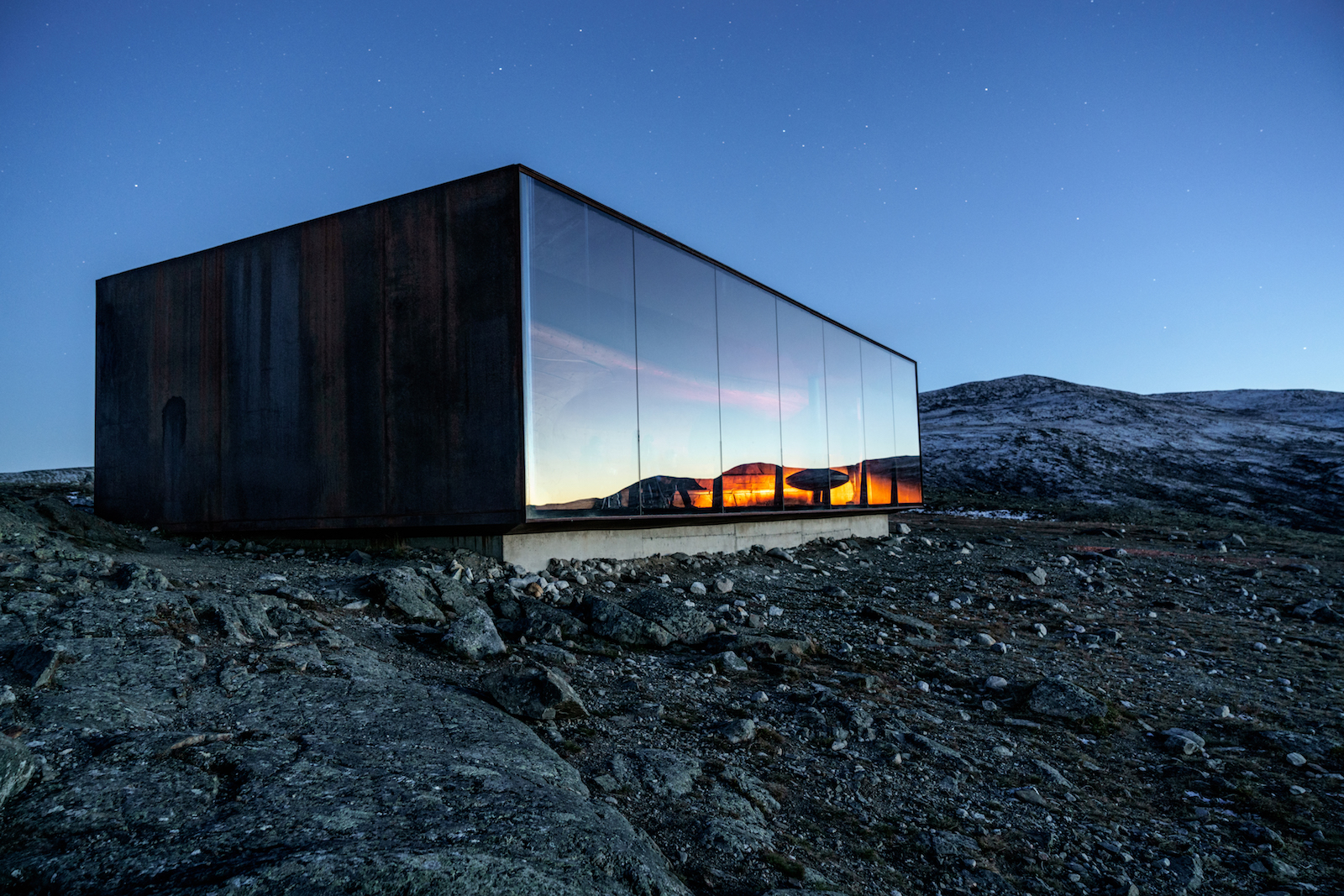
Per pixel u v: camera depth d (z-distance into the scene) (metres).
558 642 6.55
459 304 8.60
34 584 5.31
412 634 5.97
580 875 2.56
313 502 9.71
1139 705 7.05
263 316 10.27
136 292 11.76
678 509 10.88
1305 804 5.14
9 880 2.11
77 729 3.12
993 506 32.62
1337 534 30.28
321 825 2.58
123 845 2.32
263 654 4.60
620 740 4.62
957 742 5.57
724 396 12.21
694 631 7.38
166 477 11.23
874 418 18.03
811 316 15.34
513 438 8.16
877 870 3.68
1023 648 8.76
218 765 3.03
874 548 16.56
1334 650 9.83
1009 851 4.06
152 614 4.84
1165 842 4.44
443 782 3.15
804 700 5.89
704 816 3.77
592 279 9.41
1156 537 22.30
